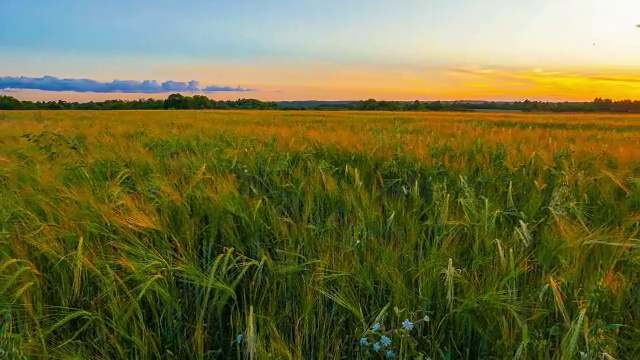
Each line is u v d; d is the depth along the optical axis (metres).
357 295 2.40
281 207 3.70
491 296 2.07
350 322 2.29
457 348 2.16
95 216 2.94
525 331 1.82
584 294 2.16
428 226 3.14
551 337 2.12
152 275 2.31
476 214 3.04
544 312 2.08
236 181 4.28
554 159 5.59
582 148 6.73
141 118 21.30
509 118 31.25
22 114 26.86
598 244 2.61
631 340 1.98
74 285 2.33
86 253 2.45
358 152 6.00
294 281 2.50
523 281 2.52
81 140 7.85
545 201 4.04
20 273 2.09
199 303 2.47
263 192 4.25
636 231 2.75
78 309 2.26
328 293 2.36
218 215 3.06
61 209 3.05
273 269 2.49
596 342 1.72
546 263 2.57
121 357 1.97
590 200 3.96
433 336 2.11
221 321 2.32
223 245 3.02
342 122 19.03
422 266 2.41
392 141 7.25
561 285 2.24
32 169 4.55
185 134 9.66
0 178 4.22
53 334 2.13
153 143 7.54
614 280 2.26
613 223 3.42
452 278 2.17
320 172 4.32
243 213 3.10
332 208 3.64
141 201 3.31
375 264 2.52
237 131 10.51
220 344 2.28
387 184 4.57
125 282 2.41
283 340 2.02
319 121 20.45
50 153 5.55
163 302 2.28
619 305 2.10
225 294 2.28
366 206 3.35
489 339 2.05
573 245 2.51
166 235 2.82
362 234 2.87
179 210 3.16
